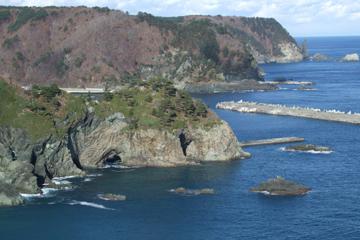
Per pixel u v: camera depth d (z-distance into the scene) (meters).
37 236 138.00
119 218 148.75
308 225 142.88
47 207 156.62
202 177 185.25
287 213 151.38
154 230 140.75
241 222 145.38
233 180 181.75
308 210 153.38
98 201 161.62
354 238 134.50
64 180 182.75
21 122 181.12
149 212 152.75
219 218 148.12
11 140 177.50
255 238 135.38
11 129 178.62
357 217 147.88
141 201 161.25
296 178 184.25
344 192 168.88
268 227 141.88
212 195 166.25
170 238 136.12
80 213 152.12
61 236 137.75
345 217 148.00
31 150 178.25
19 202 159.12
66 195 166.88
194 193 167.50
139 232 139.62
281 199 162.38
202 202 160.25
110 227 142.88
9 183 166.50
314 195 166.00
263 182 175.12
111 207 156.88
